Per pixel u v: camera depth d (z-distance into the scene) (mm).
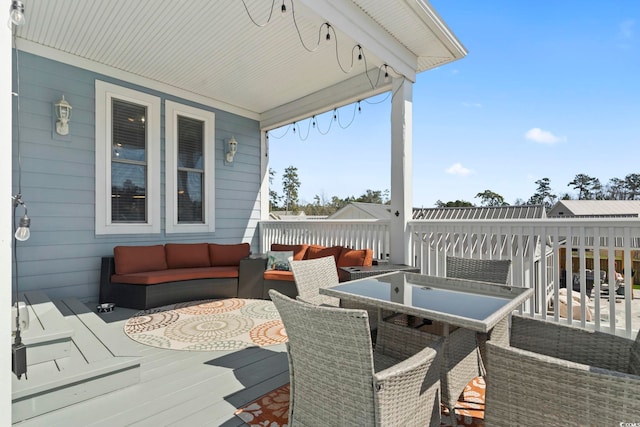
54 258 4066
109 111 4562
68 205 4184
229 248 5180
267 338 3039
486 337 2066
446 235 3846
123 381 2125
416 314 1648
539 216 7914
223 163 6012
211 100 5805
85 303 4230
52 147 4066
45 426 1721
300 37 3895
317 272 2732
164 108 5180
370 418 1195
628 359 1483
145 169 4969
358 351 1179
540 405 1124
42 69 4008
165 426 1734
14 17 1400
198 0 3254
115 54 4262
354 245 5031
